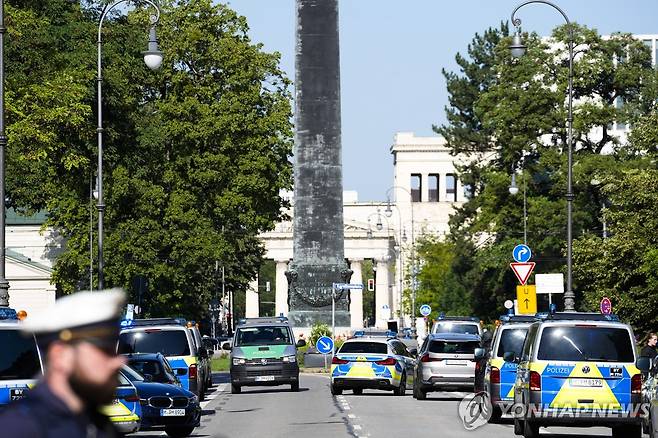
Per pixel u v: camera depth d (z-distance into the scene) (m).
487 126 181.25
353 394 100.88
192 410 61.03
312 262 150.88
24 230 193.50
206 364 101.06
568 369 53.72
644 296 130.88
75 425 10.29
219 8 161.12
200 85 158.00
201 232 150.38
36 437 10.16
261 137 156.88
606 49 178.38
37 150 102.56
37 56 111.62
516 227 178.25
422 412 77.19
